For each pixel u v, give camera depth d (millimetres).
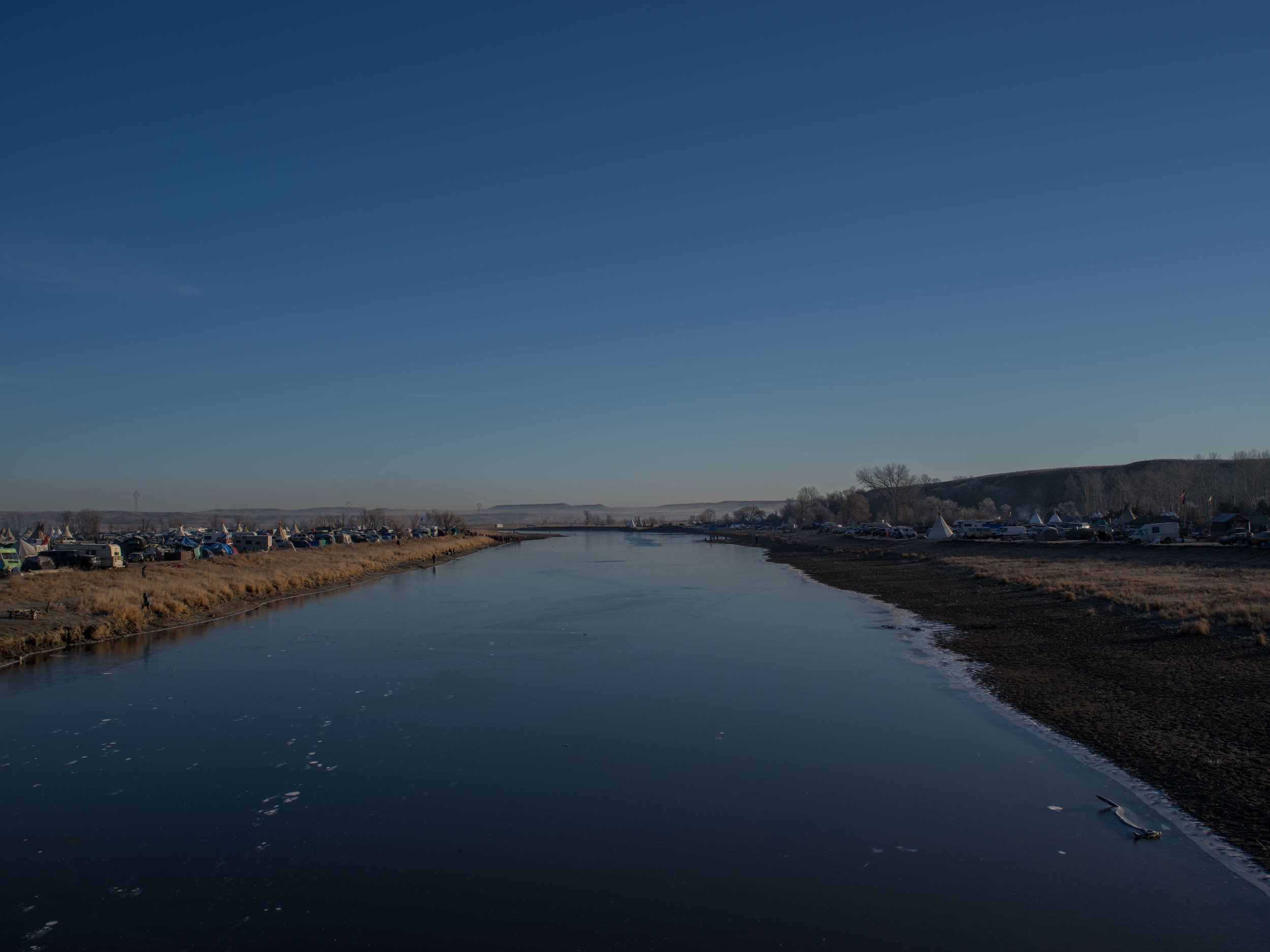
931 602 38781
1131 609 29938
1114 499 142125
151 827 12734
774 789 13875
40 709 19984
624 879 10727
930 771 14469
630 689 21484
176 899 10461
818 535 140000
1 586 36500
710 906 9930
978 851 11195
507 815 12977
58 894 10656
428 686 22062
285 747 16719
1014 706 18422
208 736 17578
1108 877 10273
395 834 12344
